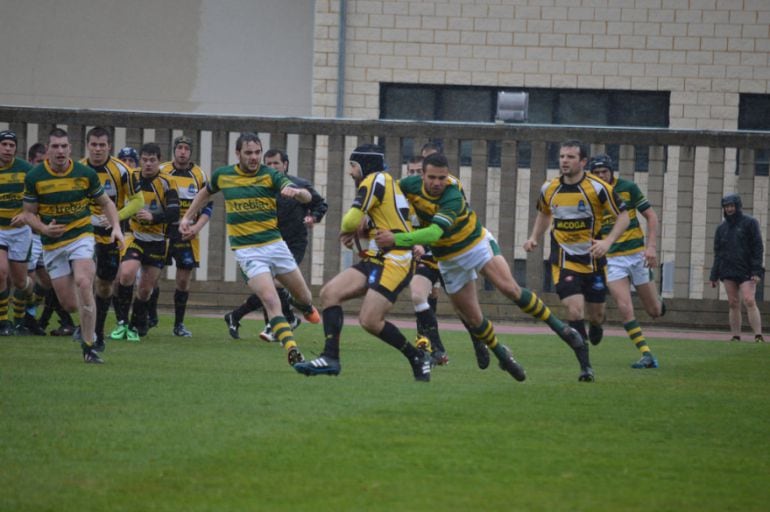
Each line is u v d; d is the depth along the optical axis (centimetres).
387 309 3391
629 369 4341
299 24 9244
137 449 2297
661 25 8612
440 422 2712
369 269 3478
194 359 4144
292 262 3947
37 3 9375
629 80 8644
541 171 7006
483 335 3478
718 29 8588
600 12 8644
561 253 4162
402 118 8769
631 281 4759
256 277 3797
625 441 2559
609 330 6994
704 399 3362
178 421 2622
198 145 7075
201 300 7144
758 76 8581
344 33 8688
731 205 6181
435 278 4250
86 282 3803
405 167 8394
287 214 5175
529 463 2273
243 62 9275
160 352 4409
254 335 5481
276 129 7056
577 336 3691
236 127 7056
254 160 3869
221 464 2173
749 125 8625
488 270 3400
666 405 3183
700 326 7075
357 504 1895
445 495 1975
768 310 6981
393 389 3300
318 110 8719
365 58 8712
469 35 8700
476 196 7025
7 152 4775
